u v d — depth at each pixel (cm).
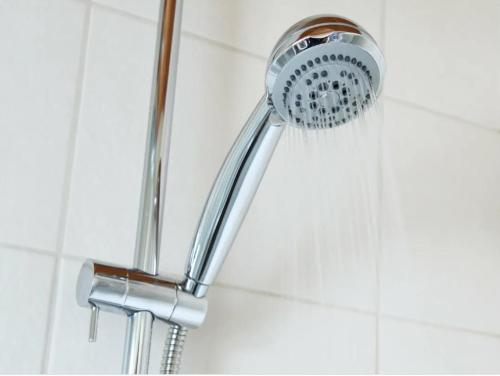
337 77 53
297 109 56
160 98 69
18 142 73
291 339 81
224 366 77
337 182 88
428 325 90
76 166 75
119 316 73
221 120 84
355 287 87
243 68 87
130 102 80
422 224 93
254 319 80
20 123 74
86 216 74
